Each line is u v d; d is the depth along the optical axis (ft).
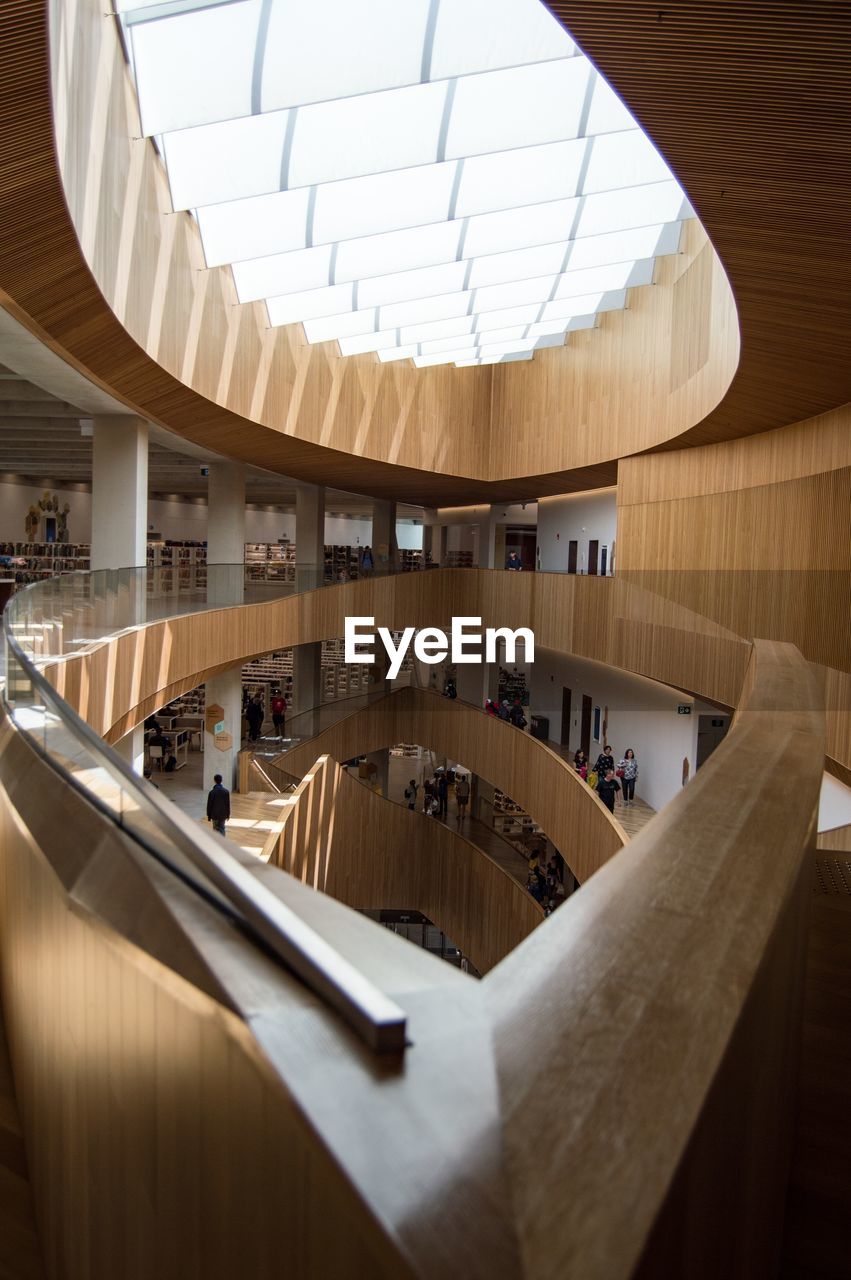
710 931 4.82
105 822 9.77
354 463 76.43
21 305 31.91
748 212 23.43
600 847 56.39
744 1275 4.94
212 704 75.46
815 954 13.70
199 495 134.00
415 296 55.31
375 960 4.84
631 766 71.97
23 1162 13.44
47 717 13.94
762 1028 4.91
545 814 69.05
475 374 85.35
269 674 123.03
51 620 30.71
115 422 53.72
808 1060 10.67
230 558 76.79
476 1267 2.72
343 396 69.31
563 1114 3.32
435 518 131.44
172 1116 6.10
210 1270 5.49
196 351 47.44
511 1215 2.88
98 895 8.45
